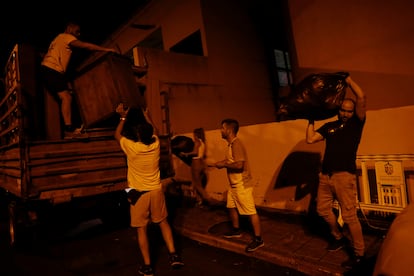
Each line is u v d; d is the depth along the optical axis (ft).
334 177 11.62
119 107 14.88
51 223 21.56
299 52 30.96
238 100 37.93
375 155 14.64
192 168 23.85
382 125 14.53
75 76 18.31
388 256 6.67
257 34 41.37
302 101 12.20
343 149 11.43
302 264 12.35
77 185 15.80
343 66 26.96
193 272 13.33
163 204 13.67
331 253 12.85
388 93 24.02
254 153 20.66
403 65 22.85
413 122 13.66
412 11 21.89
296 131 18.26
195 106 33.76
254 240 14.28
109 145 17.10
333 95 11.78
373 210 14.82
